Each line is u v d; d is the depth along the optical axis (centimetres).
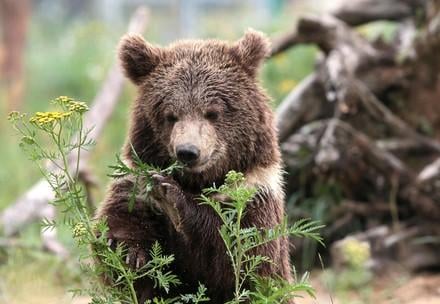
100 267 759
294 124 1405
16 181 1741
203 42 890
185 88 841
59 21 3653
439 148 1389
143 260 793
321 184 1380
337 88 1334
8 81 2486
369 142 1320
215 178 844
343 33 1417
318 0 3148
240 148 845
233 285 811
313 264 1396
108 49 2708
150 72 873
